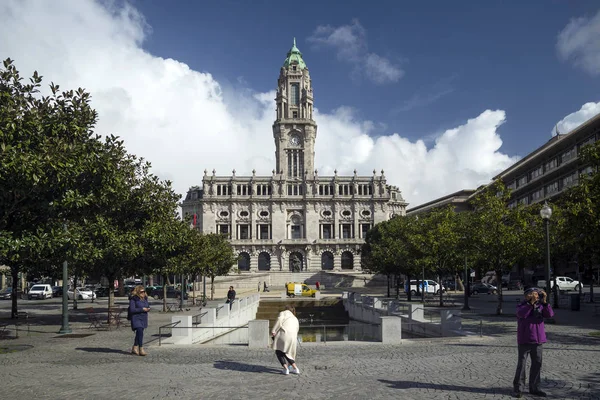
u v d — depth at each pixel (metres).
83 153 23.67
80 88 24.56
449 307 51.75
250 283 121.62
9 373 17.50
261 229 143.88
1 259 27.36
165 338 27.52
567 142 83.69
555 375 15.78
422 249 56.03
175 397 13.85
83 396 14.09
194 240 51.22
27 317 40.44
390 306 39.41
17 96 23.00
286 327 16.97
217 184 145.12
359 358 19.83
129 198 35.16
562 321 33.66
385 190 145.00
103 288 83.62
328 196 143.38
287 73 158.38
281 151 152.62
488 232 39.44
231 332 39.34
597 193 26.77
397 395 13.66
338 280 124.00
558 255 53.94
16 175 20.53
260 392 14.29
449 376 16.02
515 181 111.00
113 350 23.20
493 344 23.19
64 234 23.30
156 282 128.75
